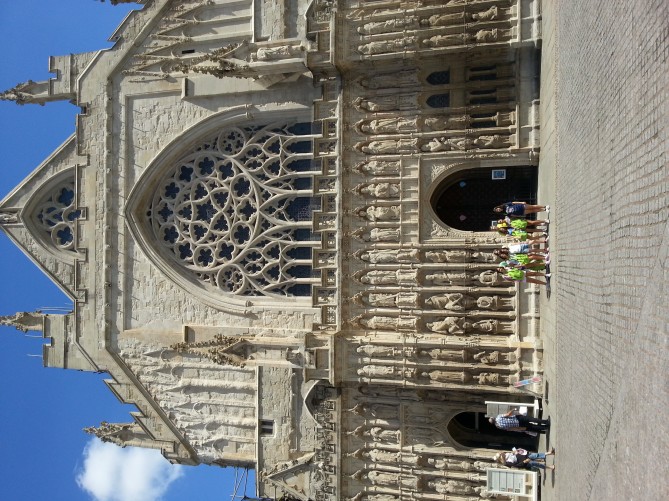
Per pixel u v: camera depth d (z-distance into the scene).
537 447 26.47
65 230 33.28
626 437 9.72
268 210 30.42
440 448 27.19
